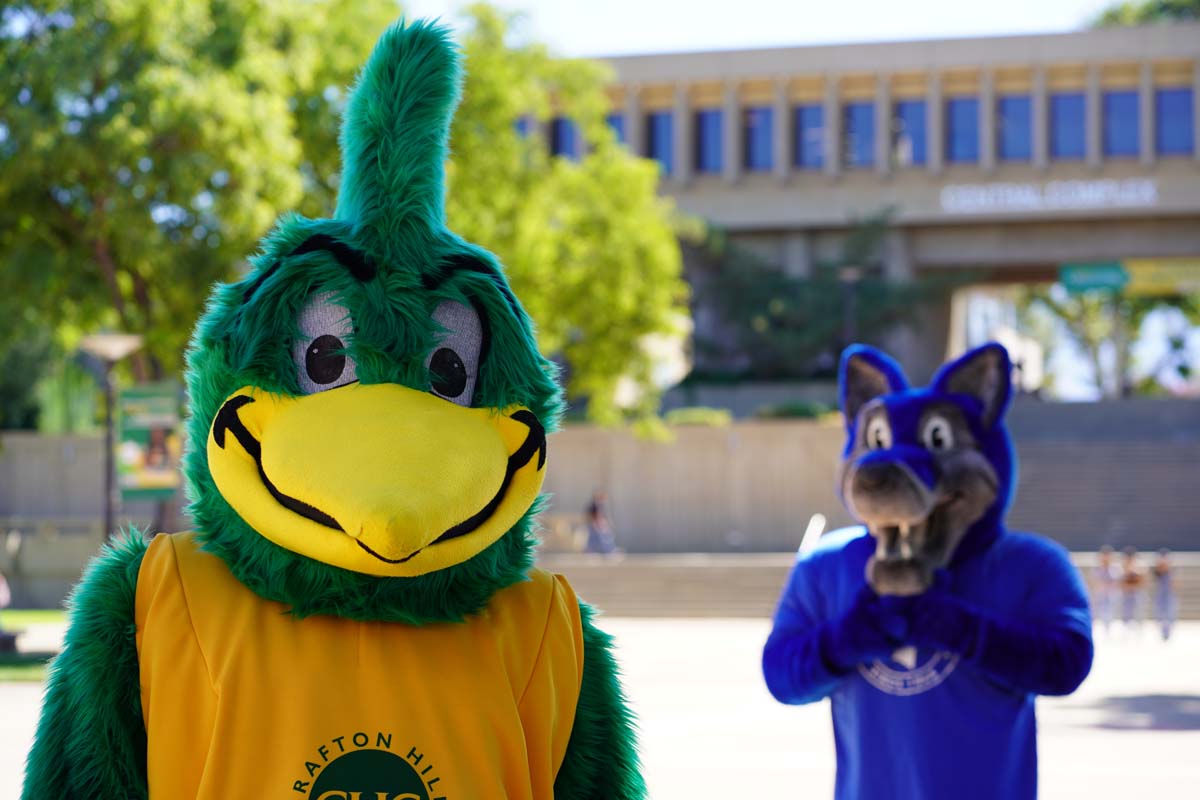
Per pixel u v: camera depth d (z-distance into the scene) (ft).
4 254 70.49
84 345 62.54
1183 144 165.99
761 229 172.65
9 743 34.71
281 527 7.88
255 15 69.10
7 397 151.84
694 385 155.22
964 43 166.09
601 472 120.06
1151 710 46.19
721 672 56.80
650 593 92.02
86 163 61.05
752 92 172.65
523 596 8.87
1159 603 75.77
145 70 62.28
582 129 97.04
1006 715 14.12
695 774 33.65
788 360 156.15
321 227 8.45
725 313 160.35
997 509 14.80
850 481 14.42
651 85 171.12
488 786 8.16
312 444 7.80
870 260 162.71
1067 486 121.29
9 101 62.13
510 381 8.50
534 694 8.63
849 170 169.89
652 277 95.61
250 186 62.85
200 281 64.08
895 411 14.87
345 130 8.69
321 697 8.01
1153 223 168.25
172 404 63.57
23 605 93.71
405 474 7.61
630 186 95.96
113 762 8.03
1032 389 172.45
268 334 8.18
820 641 14.42
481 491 7.88
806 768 34.55
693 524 118.42
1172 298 207.72
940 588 14.25
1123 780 32.81
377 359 8.09
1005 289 223.30
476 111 80.94
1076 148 168.55
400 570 7.73
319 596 8.13
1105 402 144.56
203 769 7.93
